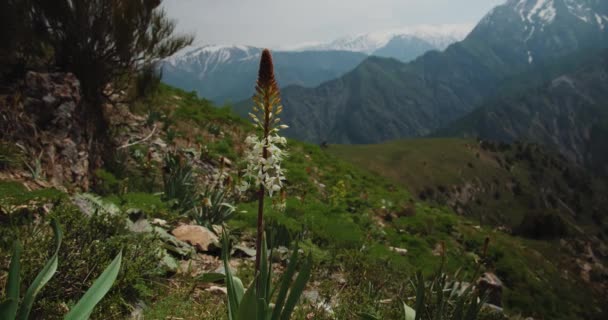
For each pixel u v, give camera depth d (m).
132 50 10.02
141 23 9.86
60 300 3.56
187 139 14.38
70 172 7.96
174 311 3.97
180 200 8.50
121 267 3.98
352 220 12.64
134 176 9.86
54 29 9.27
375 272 6.33
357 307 4.69
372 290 5.54
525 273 18.39
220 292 4.73
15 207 4.87
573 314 18.83
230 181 8.22
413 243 13.05
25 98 7.71
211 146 14.85
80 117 9.02
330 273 6.28
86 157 8.62
